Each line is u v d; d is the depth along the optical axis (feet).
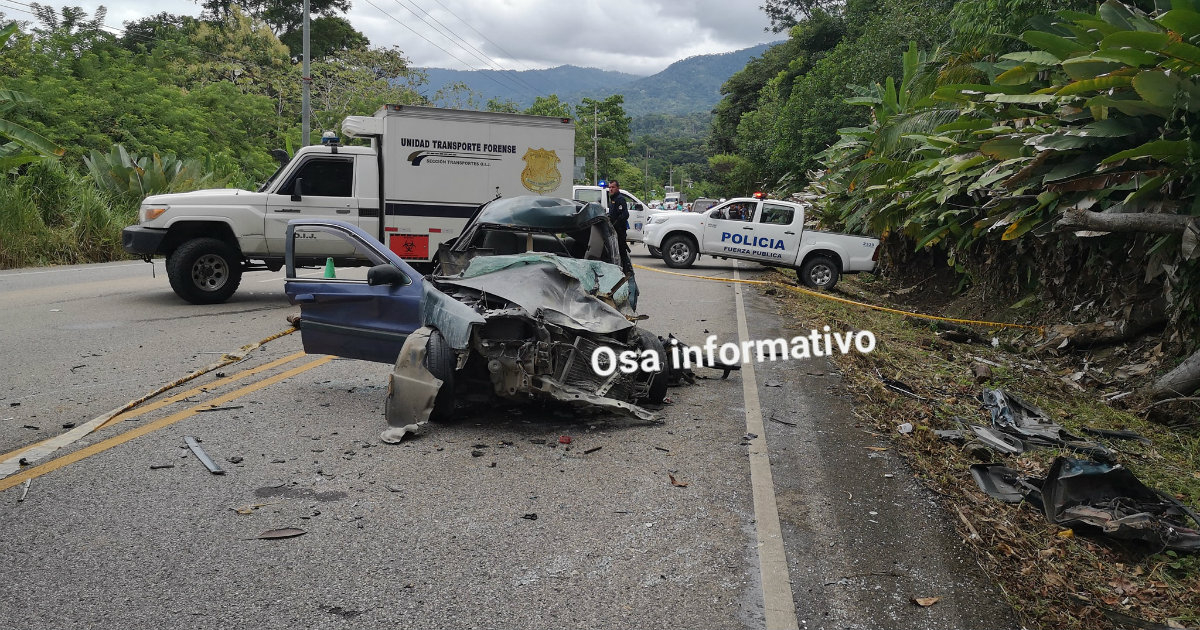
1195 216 24.70
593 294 21.72
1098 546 14.19
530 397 19.70
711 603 11.35
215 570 11.86
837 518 14.42
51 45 112.57
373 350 22.16
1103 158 29.07
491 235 25.03
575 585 11.76
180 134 100.53
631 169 344.69
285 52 175.22
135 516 13.66
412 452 17.44
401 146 41.52
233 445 17.49
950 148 38.09
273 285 45.37
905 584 12.08
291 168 38.99
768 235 57.52
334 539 13.02
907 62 52.26
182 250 36.52
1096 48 27.86
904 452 18.17
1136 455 20.95
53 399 20.79
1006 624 11.07
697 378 25.43
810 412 21.45
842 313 42.19
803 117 108.68
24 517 13.48
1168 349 28.17
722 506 14.87
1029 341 34.83
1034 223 31.86
